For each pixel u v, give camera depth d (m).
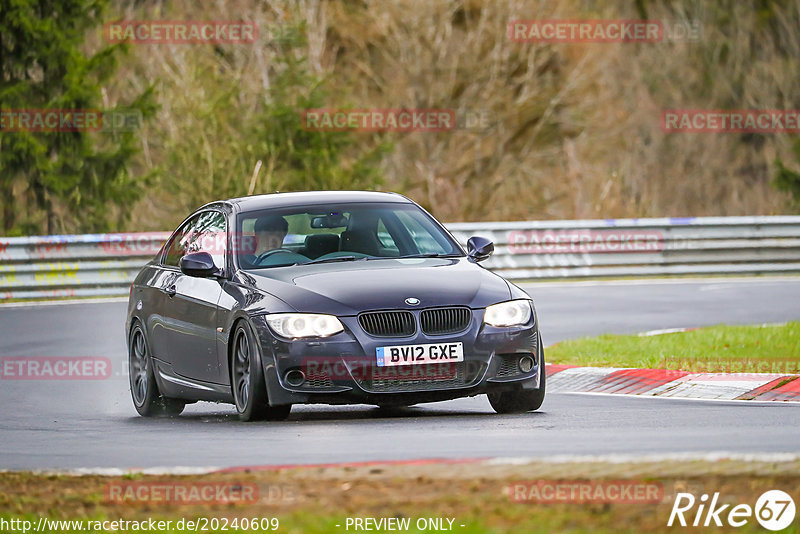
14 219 115.81
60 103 113.00
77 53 114.19
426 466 21.61
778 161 139.62
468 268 32.12
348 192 35.53
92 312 65.38
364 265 32.06
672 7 173.75
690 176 164.75
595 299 68.19
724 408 31.91
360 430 28.11
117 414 35.94
